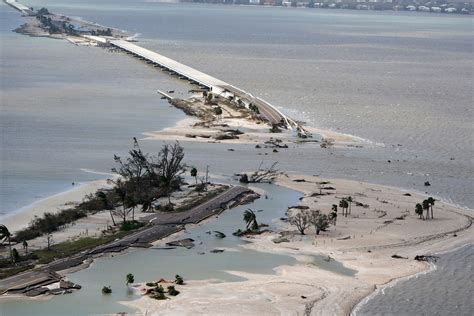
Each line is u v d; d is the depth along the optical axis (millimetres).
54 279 175250
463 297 171750
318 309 163250
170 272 182750
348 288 174625
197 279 178500
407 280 180375
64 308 161500
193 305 163375
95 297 167125
